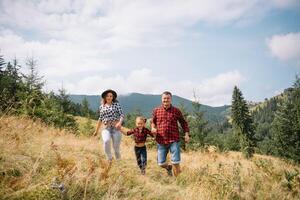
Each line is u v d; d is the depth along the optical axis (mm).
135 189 5980
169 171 8258
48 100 18281
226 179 7059
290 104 34156
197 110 29500
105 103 8117
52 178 4922
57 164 5469
